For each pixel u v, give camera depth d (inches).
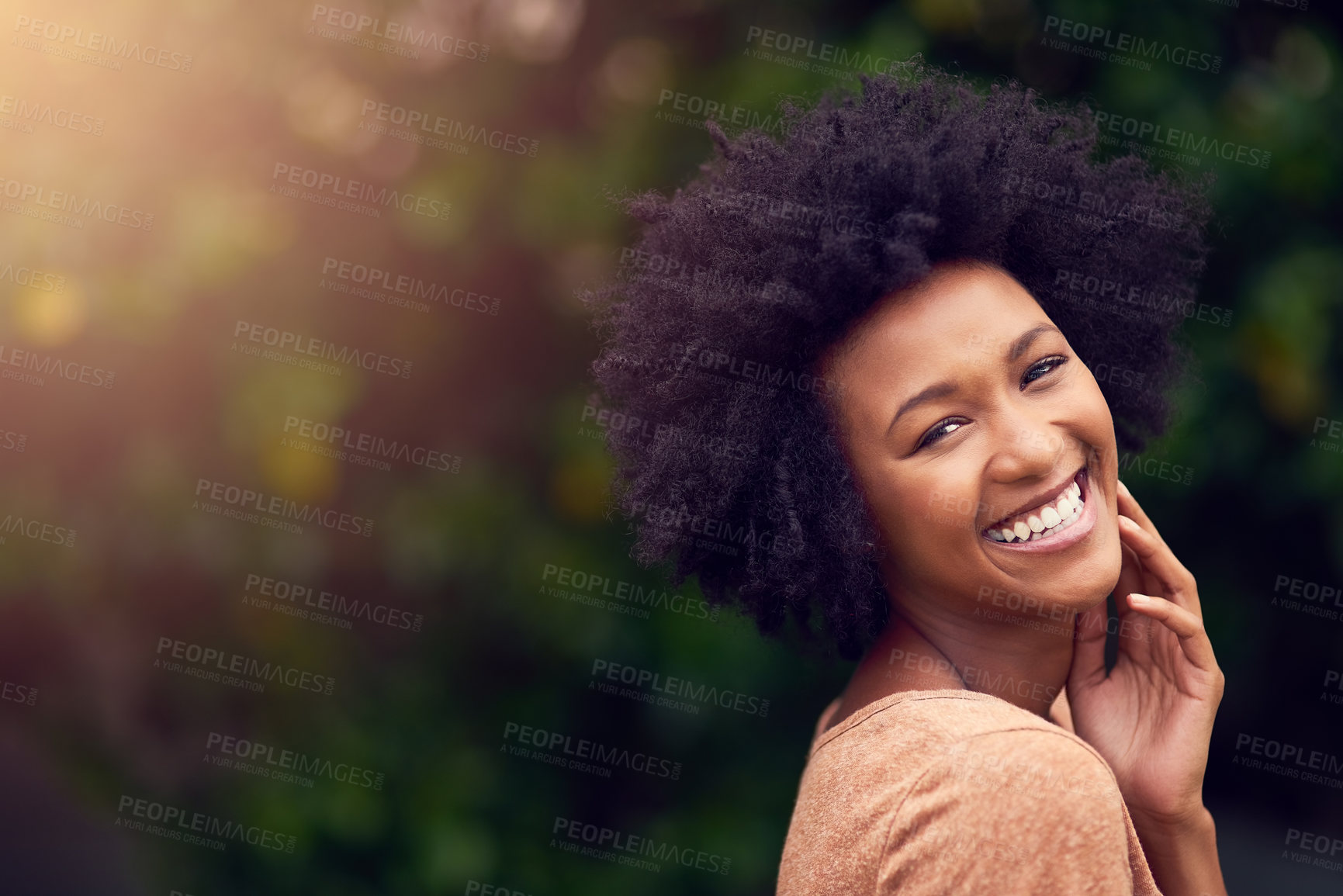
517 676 109.6
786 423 46.9
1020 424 41.7
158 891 95.0
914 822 37.4
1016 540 43.1
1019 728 37.9
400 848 100.6
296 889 98.1
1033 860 35.4
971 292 43.2
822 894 40.4
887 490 43.5
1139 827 49.1
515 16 106.4
